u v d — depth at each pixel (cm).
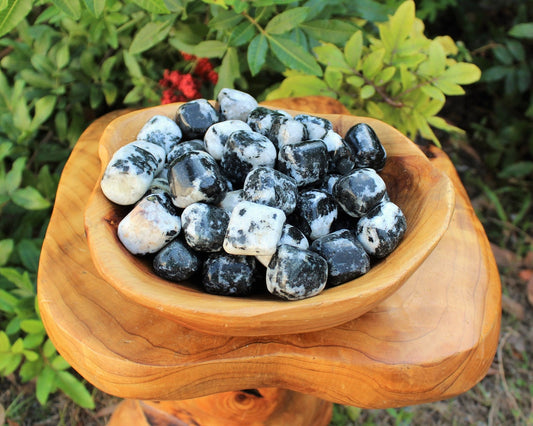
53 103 57
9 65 61
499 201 84
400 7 51
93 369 34
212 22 49
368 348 34
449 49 57
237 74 54
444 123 54
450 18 89
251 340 34
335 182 39
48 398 61
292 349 34
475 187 85
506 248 79
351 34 53
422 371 34
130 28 60
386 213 35
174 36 58
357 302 30
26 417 60
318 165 38
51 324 35
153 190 37
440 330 35
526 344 69
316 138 40
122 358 33
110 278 31
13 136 59
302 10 48
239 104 42
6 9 41
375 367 34
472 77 51
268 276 33
